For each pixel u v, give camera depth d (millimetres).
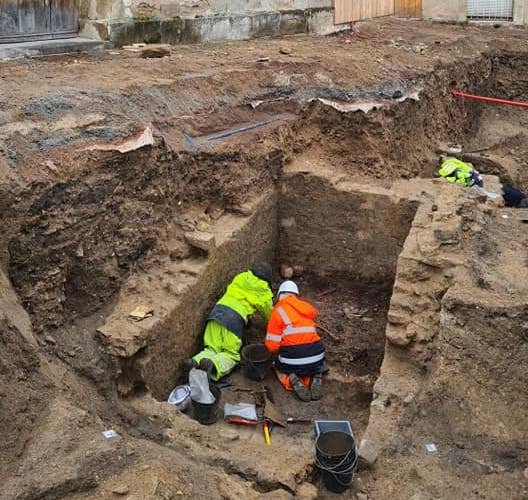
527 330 4980
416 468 4531
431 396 4984
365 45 10969
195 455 4555
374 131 8125
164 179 6172
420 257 5836
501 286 5430
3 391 4082
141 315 5320
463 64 11344
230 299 6188
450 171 8414
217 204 6926
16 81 6488
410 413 4934
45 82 6535
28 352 4375
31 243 4840
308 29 12062
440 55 11094
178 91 7066
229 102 7539
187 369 5746
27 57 7785
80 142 5406
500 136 11969
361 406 5875
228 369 5988
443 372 5070
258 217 7219
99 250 5379
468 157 10875
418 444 4738
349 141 8148
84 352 4973
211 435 4875
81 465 3926
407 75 9375
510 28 15047
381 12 15094
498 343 5051
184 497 3918
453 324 5191
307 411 5762
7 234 4699
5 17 7965
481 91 12383
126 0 8797
